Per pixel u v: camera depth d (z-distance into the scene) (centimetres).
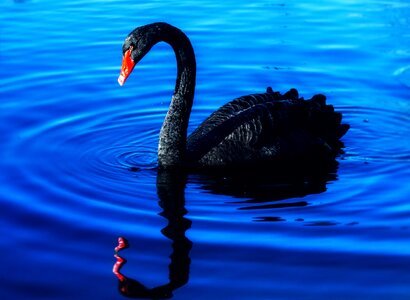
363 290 816
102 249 899
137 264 870
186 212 991
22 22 1705
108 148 1209
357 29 1667
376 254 885
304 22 1711
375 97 1409
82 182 1077
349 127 1248
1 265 866
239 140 1142
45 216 973
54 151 1184
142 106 1379
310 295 807
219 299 802
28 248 901
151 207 1005
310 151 1171
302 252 891
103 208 998
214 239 922
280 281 833
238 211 995
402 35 1630
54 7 1803
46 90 1409
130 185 1074
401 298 801
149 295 810
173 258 879
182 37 1124
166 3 1831
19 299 805
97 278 841
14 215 975
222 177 1106
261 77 1482
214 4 1827
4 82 1428
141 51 1100
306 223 962
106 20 1714
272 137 1151
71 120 1304
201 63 1531
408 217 974
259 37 1636
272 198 1035
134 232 938
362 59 1540
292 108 1182
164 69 1535
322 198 1033
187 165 1131
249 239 920
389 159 1169
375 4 1817
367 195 1040
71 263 871
